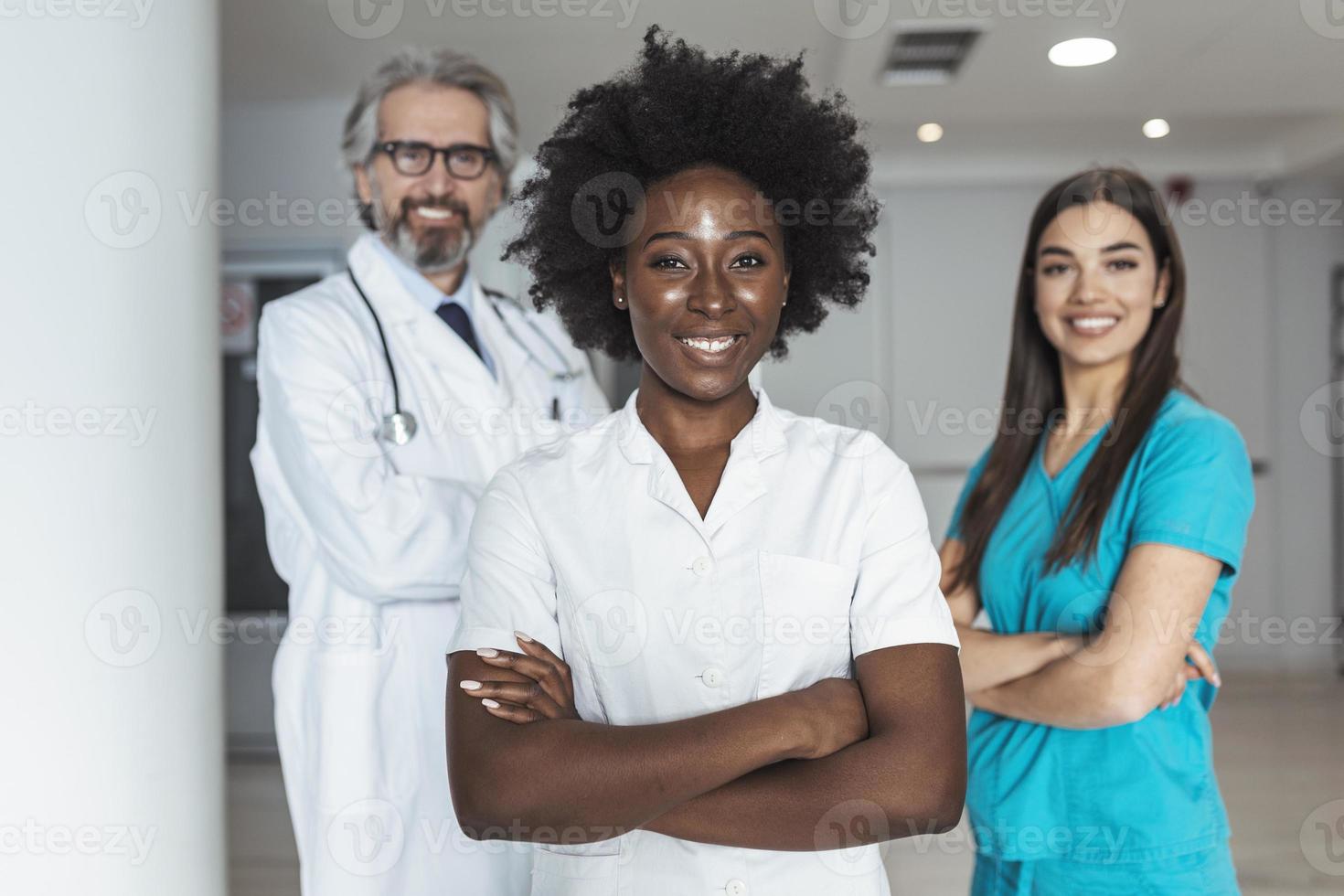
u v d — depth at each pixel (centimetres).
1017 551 157
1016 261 552
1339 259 545
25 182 121
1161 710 142
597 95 115
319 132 391
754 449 102
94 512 126
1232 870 145
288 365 167
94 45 127
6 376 120
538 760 91
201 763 144
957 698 96
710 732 90
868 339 549
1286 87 386
